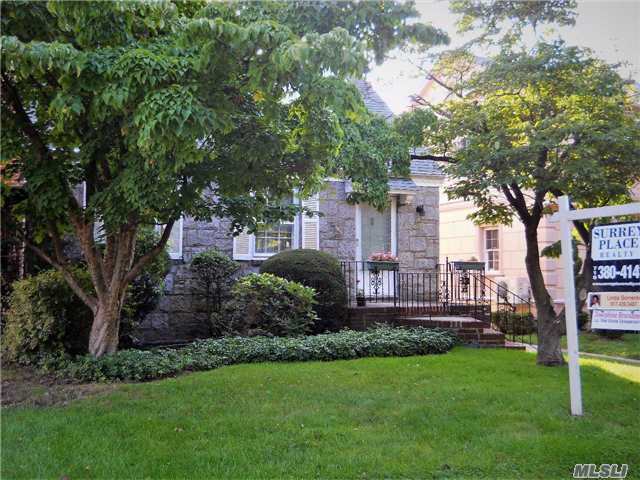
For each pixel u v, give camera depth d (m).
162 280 9.26
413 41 5.40
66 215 6.64
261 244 11.29
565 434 4.50
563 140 6.60
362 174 7.53
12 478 3.64
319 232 11.65
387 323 9.91
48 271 7.82
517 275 14.17
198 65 4.61
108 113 5.04
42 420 4.69
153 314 10.13
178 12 6.06
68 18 5.04
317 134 5.80
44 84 6.09
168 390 5.68
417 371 6.66
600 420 4.86
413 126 7.72
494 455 4.07
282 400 5.36
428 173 12.40
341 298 9.62
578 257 12.02
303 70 4.50
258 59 4.45
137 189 5.24
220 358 7.14
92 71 4.80
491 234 15.19
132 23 5.50
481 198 7.74
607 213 4.86
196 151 4.78
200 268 9.94
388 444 4.28
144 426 4.57
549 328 7.34
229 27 4.24
